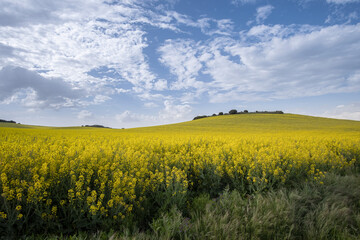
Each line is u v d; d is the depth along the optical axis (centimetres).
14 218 334
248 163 646
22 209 364
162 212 421
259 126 4644
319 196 500
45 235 343
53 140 1143
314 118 6525
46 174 439
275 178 579
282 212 405
